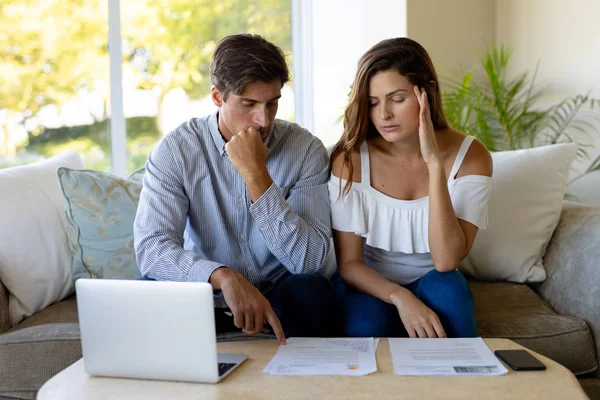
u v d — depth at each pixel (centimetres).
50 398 121
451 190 181
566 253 202
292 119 362
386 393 115
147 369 127
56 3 298
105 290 128
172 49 327
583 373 178
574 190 287
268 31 351
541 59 300
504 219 213
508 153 223
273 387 120
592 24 271
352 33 336
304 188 182
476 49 325
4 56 293
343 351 137
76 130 305
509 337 175
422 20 313
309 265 173
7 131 295
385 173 184
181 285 123
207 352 123
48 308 204
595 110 271
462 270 219
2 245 195
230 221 183
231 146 166
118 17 306
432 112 181
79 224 211
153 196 176
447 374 123
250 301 147
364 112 179
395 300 164
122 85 310
